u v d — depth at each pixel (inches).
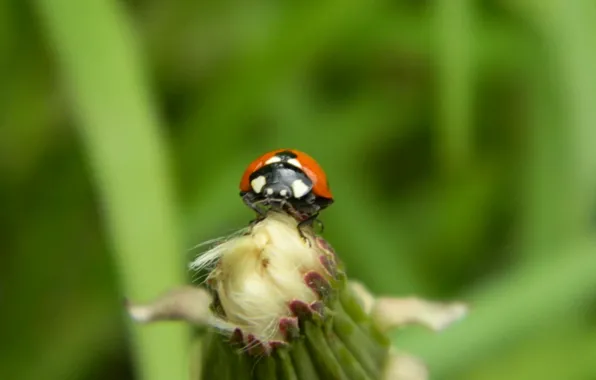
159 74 5.3
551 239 5.0
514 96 5.4
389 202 5.4
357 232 5.2
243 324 3.4
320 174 3.9
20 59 5.4
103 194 4.4
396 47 5.5
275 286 3.4
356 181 5.3
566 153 5.1
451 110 5.2
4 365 5.0
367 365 3.5
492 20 5.3
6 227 5.2
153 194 4.4
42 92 5.4
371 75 5.5
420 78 5.5
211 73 5.3
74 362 5.1
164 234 4.4
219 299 3.4
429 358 4.5
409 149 5.4
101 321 5.1
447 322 3.6
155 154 4.4
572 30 5.1
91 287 5.2
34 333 5.1
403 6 5.5
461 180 5.3
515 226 5.1
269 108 5.3
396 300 3.6
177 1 5.4
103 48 4.5
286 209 3.8
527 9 5.2
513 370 4.7
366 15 5.3
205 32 5.4
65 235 5.2
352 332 3.5
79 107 4.5
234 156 5.2
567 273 4.7
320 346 3.4
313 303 3.4
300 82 5.4
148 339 4.1
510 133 5.4
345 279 3.5
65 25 4.5
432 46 5.4
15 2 5.3
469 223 5.3
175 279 4.3
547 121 5.1
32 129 5.3
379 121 5.4
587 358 4.7
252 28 5.4
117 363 5.0
